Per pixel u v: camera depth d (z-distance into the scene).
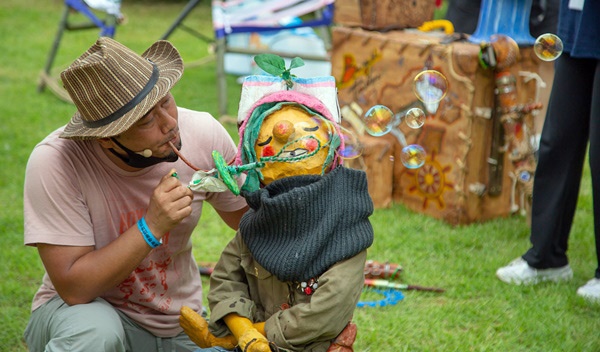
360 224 2.04
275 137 2.07
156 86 2.05
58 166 2.17
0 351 3.08
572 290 3.62
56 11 12.02
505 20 4.45
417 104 4.57
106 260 2.10
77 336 2.12
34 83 7.80
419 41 4.55
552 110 3.52
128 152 2.08
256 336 1.97
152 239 2.11
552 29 4.52
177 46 9.88
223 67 6.54
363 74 4.84
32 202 2.18
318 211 2.00
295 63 2.19
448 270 3.87
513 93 4.27
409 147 2.71
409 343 3.13
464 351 3.06
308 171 2.08
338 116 2.22
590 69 3.42
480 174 4.46
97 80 2.00
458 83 4.33
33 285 3.69
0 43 9.59
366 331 3.22
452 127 4.41
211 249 4.20
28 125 6.36
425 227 4.45
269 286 2.14
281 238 2.04
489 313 3.39
